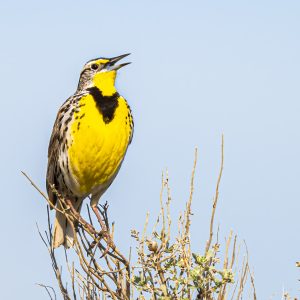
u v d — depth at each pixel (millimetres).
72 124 10109
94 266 7449
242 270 6840
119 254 7531
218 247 6961
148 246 7117
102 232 8375
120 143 10211
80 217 8758
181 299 6734
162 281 7047
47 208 7824
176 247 7082
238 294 6742
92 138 10023
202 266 6805
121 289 7297
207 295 6828
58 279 7336
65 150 10266
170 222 7176
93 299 7172
